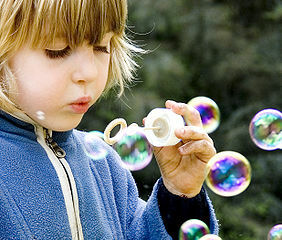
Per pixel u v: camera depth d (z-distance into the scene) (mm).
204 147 1594
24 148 1463
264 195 5652
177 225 1679
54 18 1333
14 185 1414
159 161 1702
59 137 1559
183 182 1676
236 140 5863
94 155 1697
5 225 1382
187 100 6117
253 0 6699
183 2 6531
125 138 1704
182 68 6109
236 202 5652
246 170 1771
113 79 1736
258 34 6574
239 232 5430
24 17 1349
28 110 1413
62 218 1456
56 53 1374
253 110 6066
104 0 1404
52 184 1466
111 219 1639
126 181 1787
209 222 1699
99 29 1400
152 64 6023
